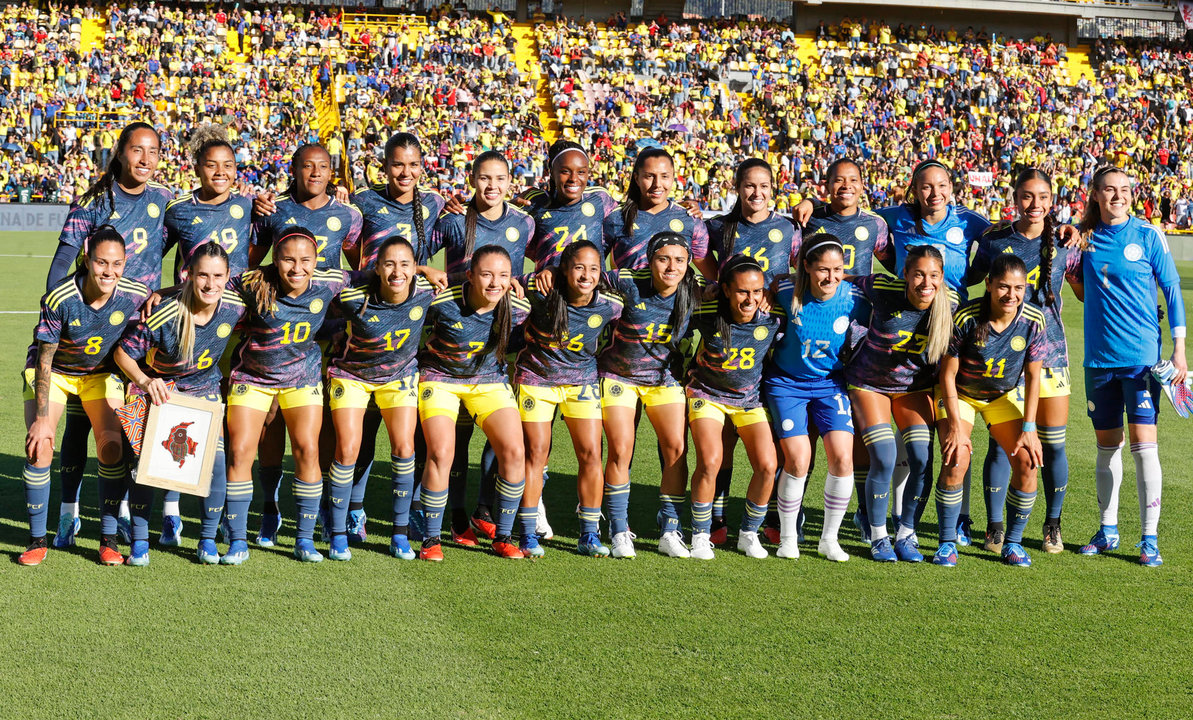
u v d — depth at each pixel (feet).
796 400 16.80
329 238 18.03
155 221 17.31
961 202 102.27
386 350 15.98
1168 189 104.22
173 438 15.20
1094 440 26.02
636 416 17.72
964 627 13.87
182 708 11.10
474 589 14.98
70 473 16.28
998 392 16.66
